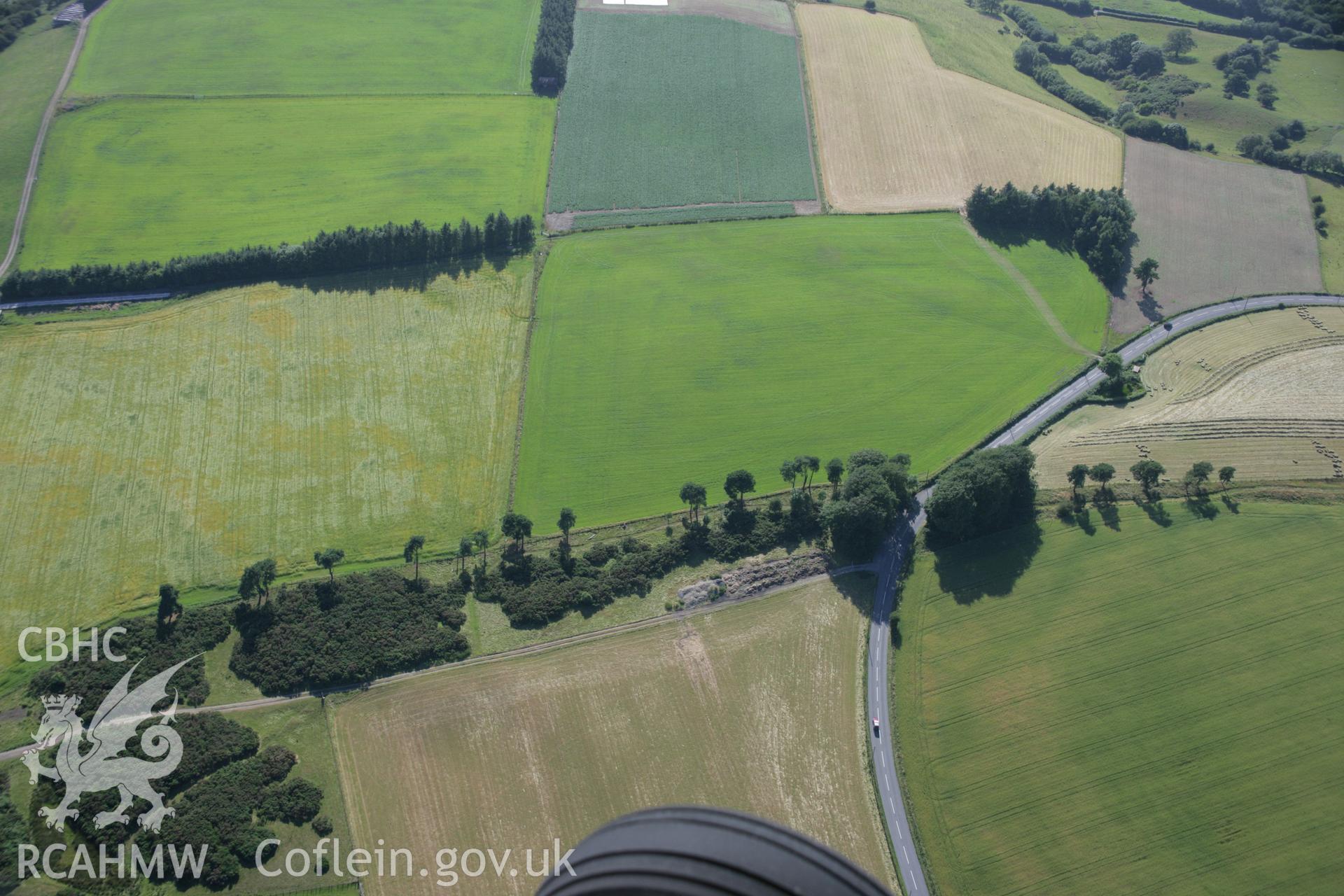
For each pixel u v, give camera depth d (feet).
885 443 633.20
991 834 448.65
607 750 473.67
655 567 555.69
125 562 548.31
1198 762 472.85
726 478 593.83
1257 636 523.29
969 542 572.10
